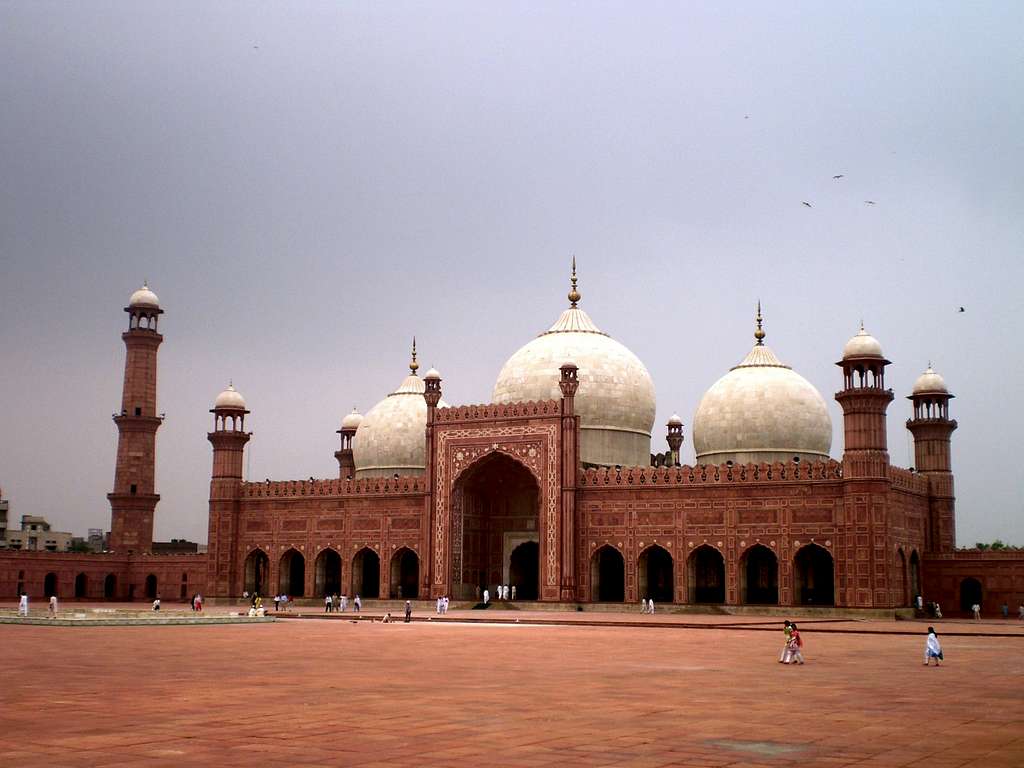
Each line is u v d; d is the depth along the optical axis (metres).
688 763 5.16
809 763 5.18
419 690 8.16
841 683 8.97
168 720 6.45
